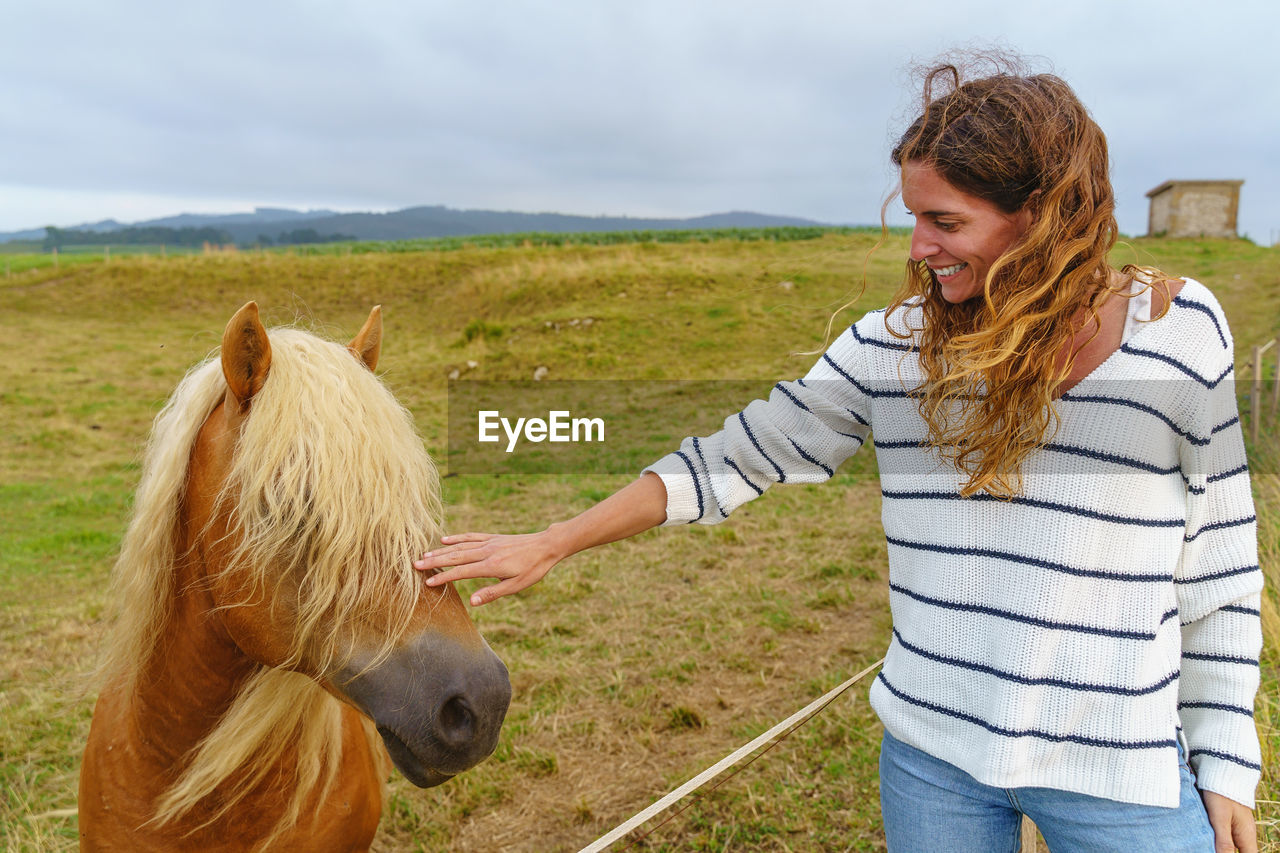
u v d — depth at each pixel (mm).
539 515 6242
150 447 1270
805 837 2430
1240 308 12242
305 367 1124
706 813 2574
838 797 2588
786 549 5117
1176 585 1047
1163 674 1004
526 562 1166
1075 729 994
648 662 3668
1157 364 949
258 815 1328
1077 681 984
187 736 1278
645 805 2656
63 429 9680
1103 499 968
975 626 1035
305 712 1317
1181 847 983
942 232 982
